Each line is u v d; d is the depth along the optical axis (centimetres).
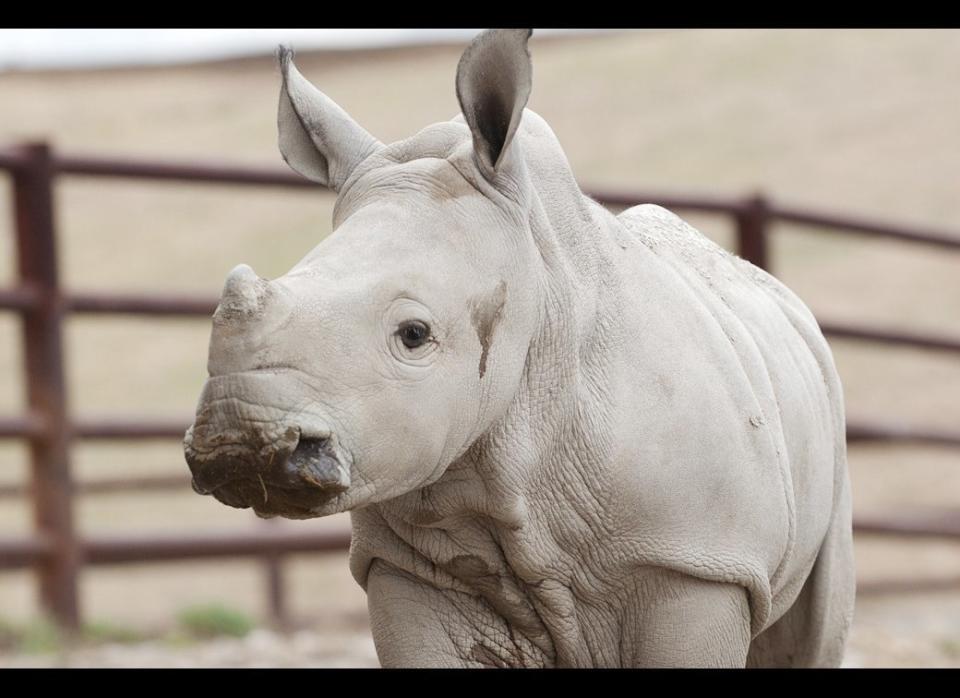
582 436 1094
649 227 1303
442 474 1047
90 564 2334
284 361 923
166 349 6856
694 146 9888
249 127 12119
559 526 1108
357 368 945
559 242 1104
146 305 2388
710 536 1125
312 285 953
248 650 2148
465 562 1121
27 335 2330
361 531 1147
